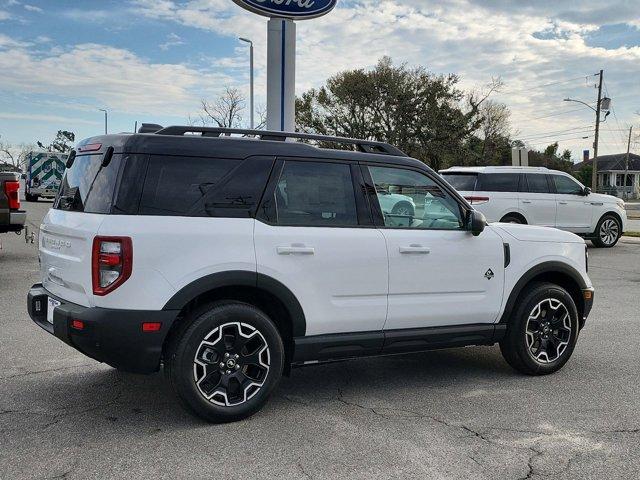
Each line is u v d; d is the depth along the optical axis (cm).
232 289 410
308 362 433
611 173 8538
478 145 5634
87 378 493
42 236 458
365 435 389
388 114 4847
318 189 435
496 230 507
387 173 466
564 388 492
